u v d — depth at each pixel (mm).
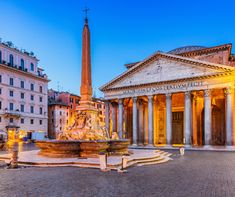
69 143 21016
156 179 13742
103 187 11531
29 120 66750
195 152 36031
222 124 53500
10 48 62125
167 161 23562
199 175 15344
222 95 52688
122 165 16891
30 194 10180
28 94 66938
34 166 17906
